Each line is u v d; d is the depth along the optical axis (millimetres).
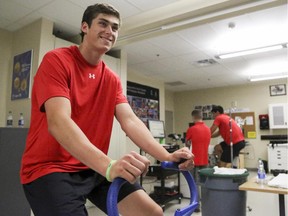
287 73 6422
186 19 3324
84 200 852
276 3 2846
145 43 4449
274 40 4266
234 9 2988
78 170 894
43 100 793
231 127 4180
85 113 976
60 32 3957
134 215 901
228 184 2137
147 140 996
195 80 7312
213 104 8336
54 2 3088
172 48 4703
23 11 3324
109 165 616
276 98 7379
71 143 675
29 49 3572
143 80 6777
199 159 3686
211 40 4316
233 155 4250
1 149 2627
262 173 2115
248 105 7770
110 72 1129
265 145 7340
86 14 996
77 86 956
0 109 3750
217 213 2170
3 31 3859
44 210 778
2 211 2572
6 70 3855
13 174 2680
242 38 4215
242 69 6121
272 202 3986
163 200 3570
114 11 994
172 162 875
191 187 863
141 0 3023
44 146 849
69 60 942
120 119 1095
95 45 973
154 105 7051
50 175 807
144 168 595
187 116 8766
